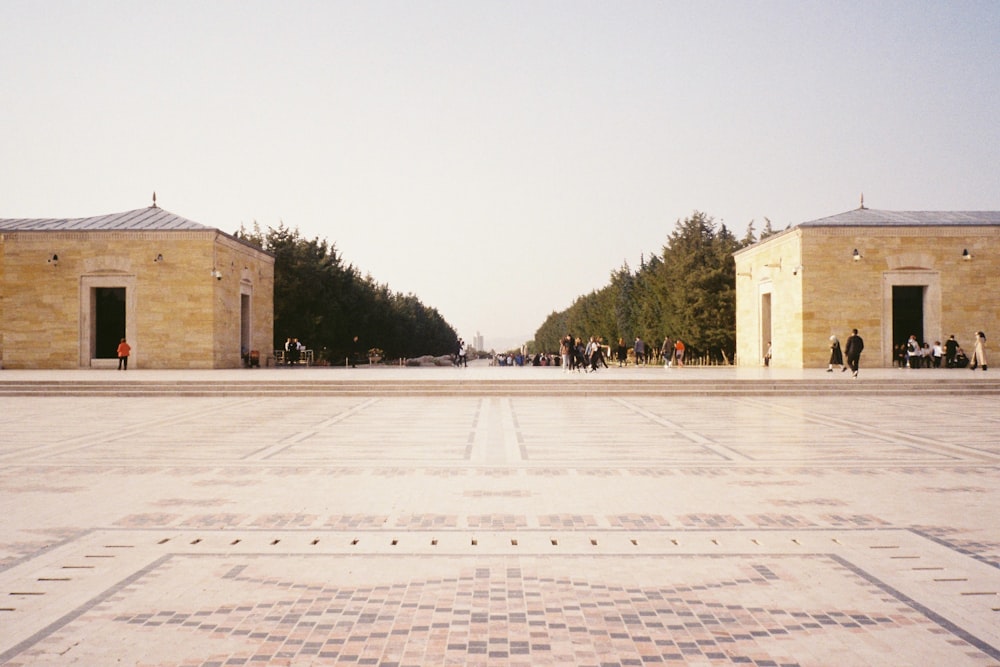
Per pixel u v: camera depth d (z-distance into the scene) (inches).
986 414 705.6
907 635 180.5
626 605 200.5
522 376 1139.3
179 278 1378.0
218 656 169.0
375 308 2620.6
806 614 194.1
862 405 809.5
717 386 959.6
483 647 173.6
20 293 1386.6
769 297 1595.7
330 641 177.0
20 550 250.7
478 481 371.9
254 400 889.5
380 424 630.5
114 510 308.7
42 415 711.7
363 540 263.6
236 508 312.5
